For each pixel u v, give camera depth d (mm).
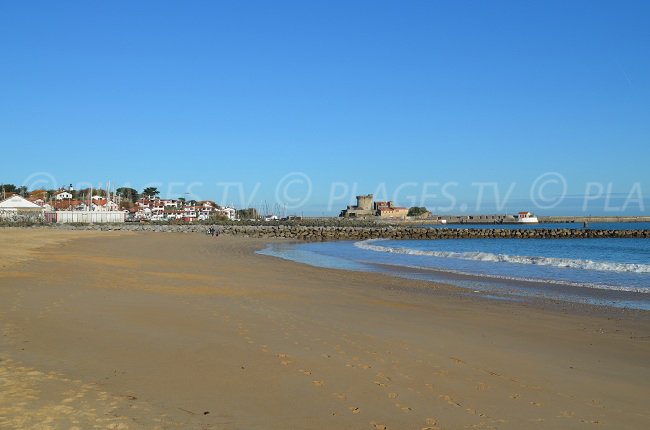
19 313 11805
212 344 10039
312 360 9281
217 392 7406
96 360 8609
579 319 15320
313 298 17719
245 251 48438
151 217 157750
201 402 6980
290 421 6512
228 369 8508
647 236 104812
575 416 7188
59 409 6395
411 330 12633
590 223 197875
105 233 77062
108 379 7680
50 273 20016
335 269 31531
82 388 7199
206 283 20328
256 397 7301
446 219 193250
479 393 7988
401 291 21266
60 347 9250
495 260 40031
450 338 11914
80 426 5926
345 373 8617
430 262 38062
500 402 7629
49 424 5934
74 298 14344
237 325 11938
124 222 125500
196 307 14125
